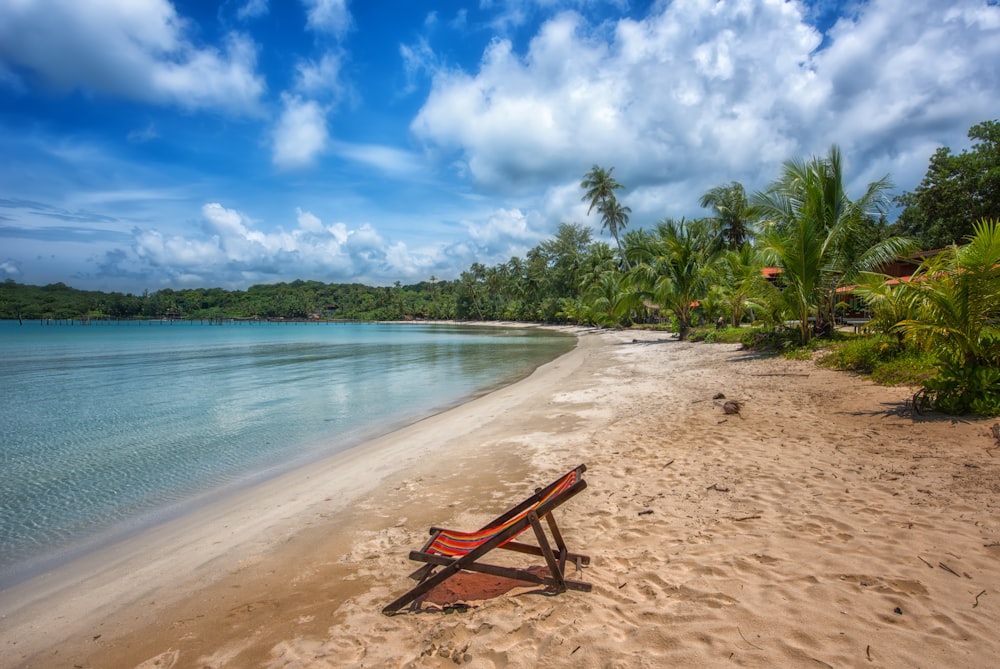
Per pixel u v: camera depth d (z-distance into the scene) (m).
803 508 4.68
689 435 7.82
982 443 5.90
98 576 4.83
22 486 7.65
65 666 3.40
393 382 18.81
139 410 13.81
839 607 3.09
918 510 4.40
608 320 57.16
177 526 6.04
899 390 9.00
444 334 65.81
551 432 9.05
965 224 26.80
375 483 6.97
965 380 7.11
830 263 16.67
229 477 8.01
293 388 17.66
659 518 4.80
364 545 4.95
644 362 19.72
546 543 3.61
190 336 65.56
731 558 3.84
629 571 3.83
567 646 2.98
